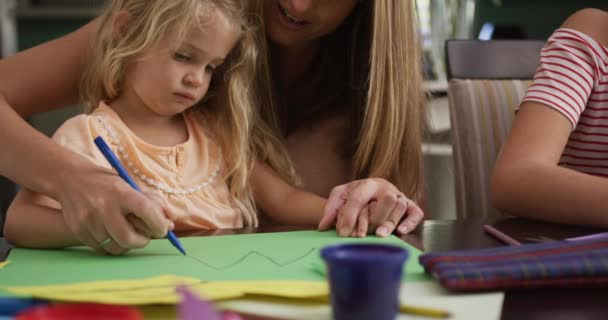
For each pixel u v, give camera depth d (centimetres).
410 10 124
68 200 78
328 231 93
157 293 56
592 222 96
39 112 119
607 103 125
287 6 119
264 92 126
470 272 60
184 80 101
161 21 98
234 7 103
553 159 109
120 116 106
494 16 369
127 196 76
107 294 56
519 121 117
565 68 122
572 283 62
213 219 108
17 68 115
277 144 123
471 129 150
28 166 84
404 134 127
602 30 129
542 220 101
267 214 120
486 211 150
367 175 128
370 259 49
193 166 110
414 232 91
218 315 46
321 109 140
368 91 124
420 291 61
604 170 129
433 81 259
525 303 58
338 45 139
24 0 348
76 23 366
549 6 367
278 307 55
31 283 64
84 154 98
